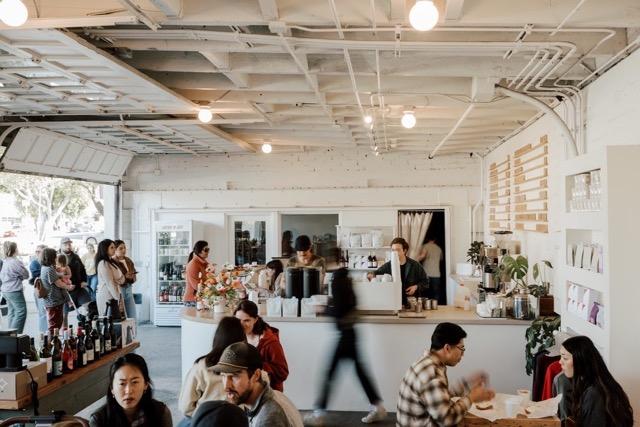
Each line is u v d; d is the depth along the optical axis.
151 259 10.40
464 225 10.27
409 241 10.36
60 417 2.55
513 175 7.71
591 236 4.20
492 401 3.42
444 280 10.50
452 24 3.42
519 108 6.14
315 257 6.44
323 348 5.42
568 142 4.94
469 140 8.72
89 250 10.30
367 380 5.27
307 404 5.44
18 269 7.96
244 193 10.66
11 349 3.27
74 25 3.24
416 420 3.22
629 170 3.32
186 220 10.30
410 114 5.96
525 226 7.00
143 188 10.95
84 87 5.32
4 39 3.74
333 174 10.53
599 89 4.48
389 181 10.44
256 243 10.73
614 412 2.93
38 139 7.55
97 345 4.16
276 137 9.05
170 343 8.60
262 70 4.62
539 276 6.48
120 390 2.75
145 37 3.80
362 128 8.11
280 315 5.53
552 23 3.40
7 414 3.27
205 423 1.82
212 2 3.33
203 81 5.33
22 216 14.75
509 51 4.01
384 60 4.70
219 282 5.84
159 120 6.88
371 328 5.35
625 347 3.28
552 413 3.19
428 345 5.30
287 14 3.34
